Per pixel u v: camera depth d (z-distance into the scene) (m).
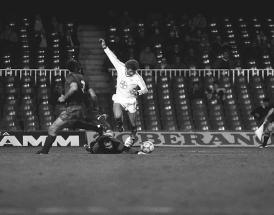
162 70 59.09
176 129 55.84
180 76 59.59
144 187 19.02
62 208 15.12
